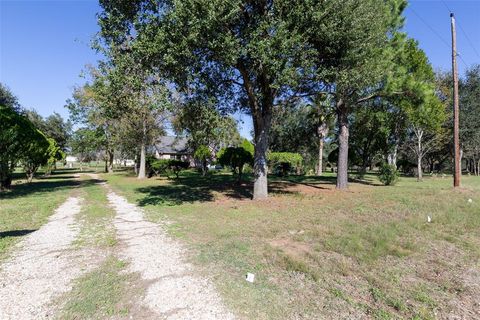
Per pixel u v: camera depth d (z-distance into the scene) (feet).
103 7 28.71
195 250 16.97
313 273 13.52
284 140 117.80
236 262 15.03
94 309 10.42
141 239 19.44
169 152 172.76
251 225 22.95
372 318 9.93
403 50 45.78
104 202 36.78
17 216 27.25
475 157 114.52
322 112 58.34
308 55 29.25
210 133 38.91
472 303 10.96
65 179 80.28
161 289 11.97
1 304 10.73
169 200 37.42
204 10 23.11
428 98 45.03
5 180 51.85
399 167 113.29
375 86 42.83
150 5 26.40
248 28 27.32
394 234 19.58
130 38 28.35
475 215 25.29
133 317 9.93
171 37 24.48
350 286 12.35
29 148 53.16
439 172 119.85
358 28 29.17
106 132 98.73
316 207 30.50
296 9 26.81
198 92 31.78
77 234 20.85
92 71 72.08
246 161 59.67
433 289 12.08
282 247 17.39
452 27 42.63
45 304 10.76
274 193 41.91
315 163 104.88
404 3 43.75
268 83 32.83
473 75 80.28
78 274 13.53
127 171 130.62
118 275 13.42
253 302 10.94
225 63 27.25
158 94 28.14
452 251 16.71
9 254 16.38
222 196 40.75
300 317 9.96
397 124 71.97
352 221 23.80
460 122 79.30
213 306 10.62
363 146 86.63
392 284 12.50
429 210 27.48
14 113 48.62
